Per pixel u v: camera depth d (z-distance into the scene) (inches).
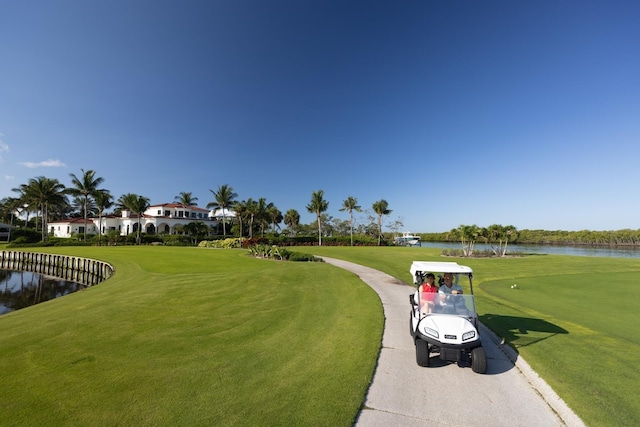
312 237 2662.4
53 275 1330.0
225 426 169.6
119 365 249.6
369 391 211.8
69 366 247.9
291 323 367.6
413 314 291.1
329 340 307.9
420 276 299.3
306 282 641.6
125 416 179.5
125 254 1421.0
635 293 620.7
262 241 2236.7
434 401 199.9
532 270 982.4
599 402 191.9
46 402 195.0
